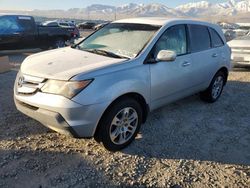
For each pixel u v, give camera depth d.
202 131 5.13
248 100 7.04
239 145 4.71
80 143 4.43
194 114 5.89
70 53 4.69
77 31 16.17
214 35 6.27
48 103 3.74
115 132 4.12
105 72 3.93
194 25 5.66
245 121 5.71
